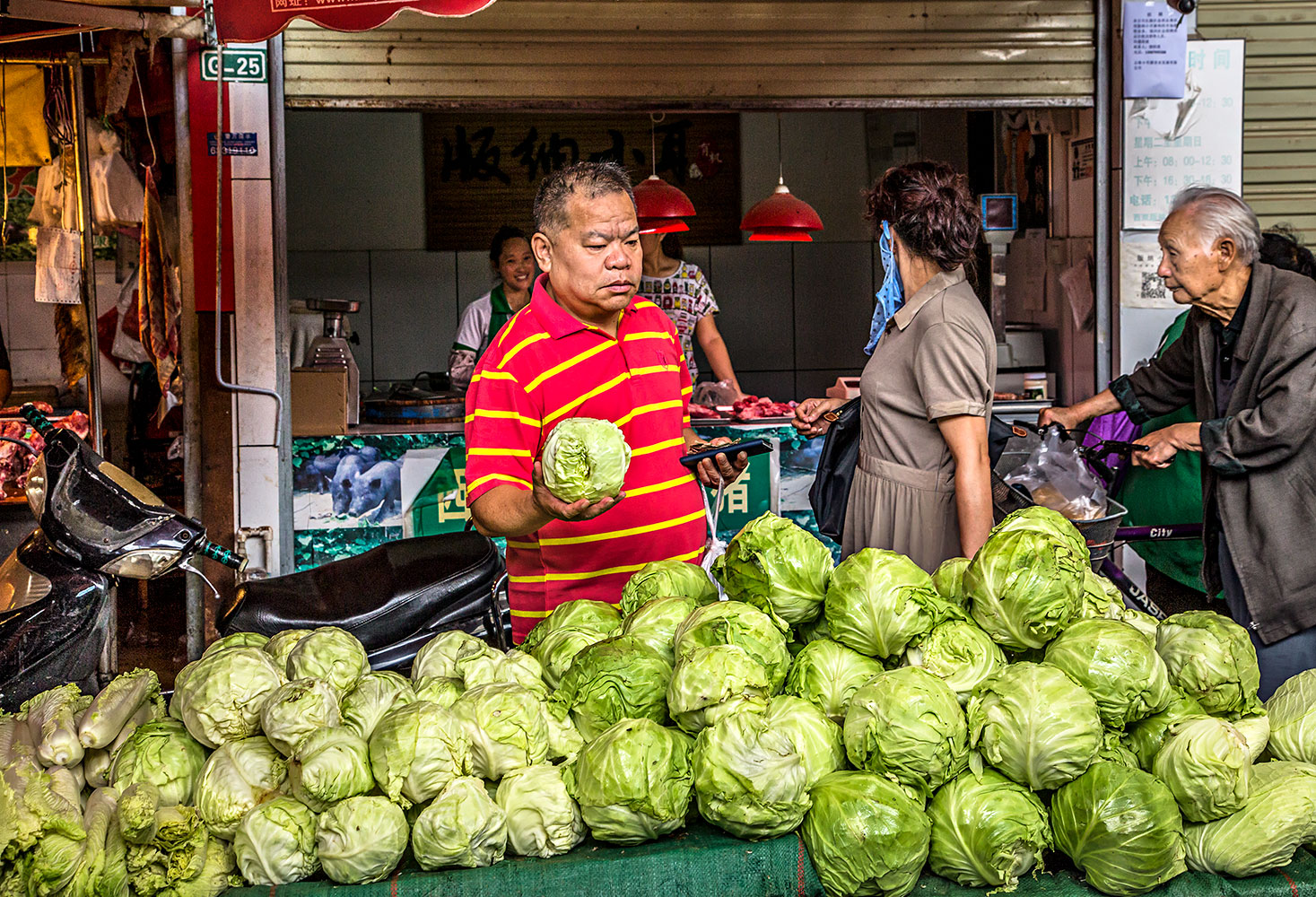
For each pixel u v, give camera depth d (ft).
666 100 15.99
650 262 20.70
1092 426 13.65
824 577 6.25
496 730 5.55
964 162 24.64
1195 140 16.75
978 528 8.76
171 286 16.75
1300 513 9.73
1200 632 6.09
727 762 5.31
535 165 29.37
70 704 5.67
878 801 5.21
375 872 5.17
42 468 7.66
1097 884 5.29
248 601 8.49
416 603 8.68
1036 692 5.41
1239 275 10.19
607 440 6.10
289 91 15.17
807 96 16.31
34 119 14.67
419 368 29.63
